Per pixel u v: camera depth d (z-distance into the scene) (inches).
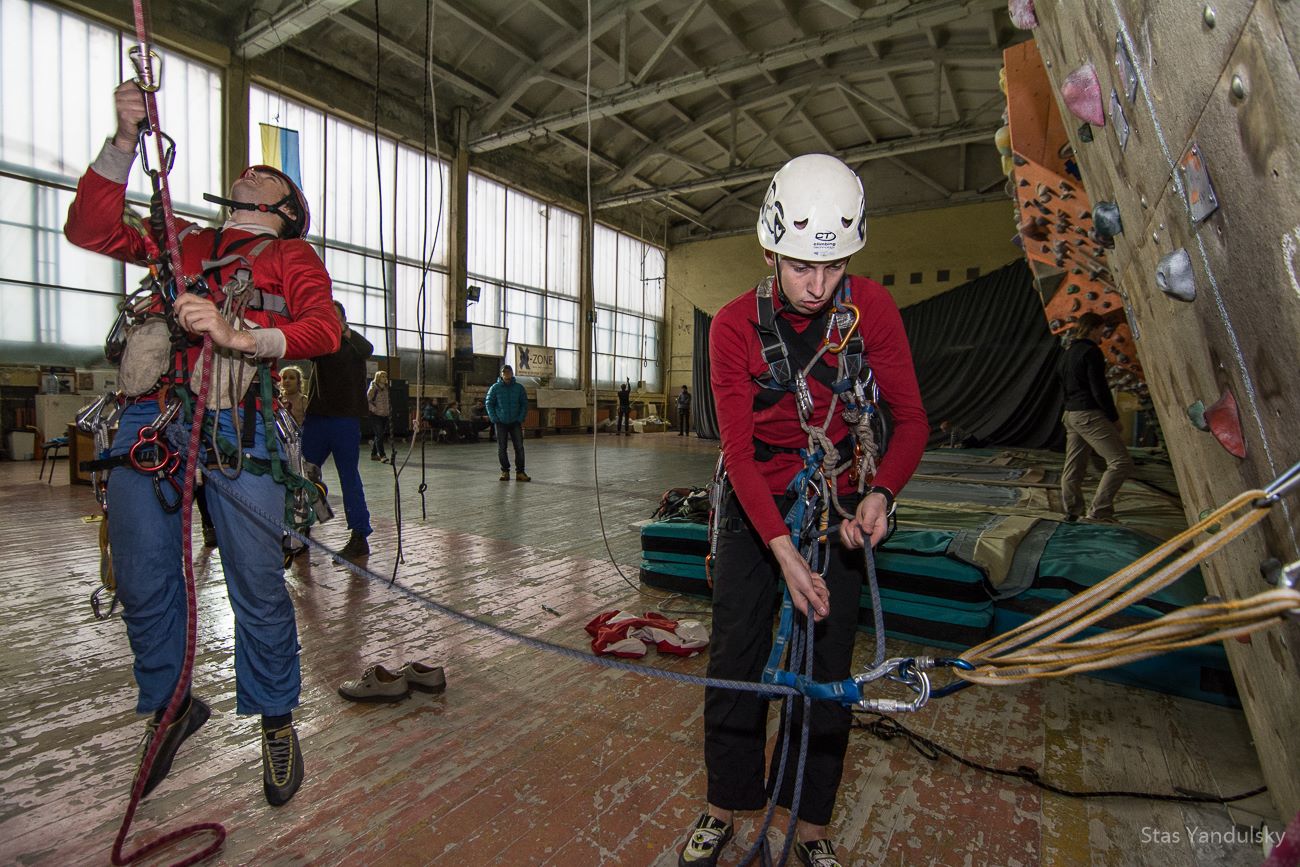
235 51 435.5
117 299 411.5
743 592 54.5
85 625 111.4
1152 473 287.6
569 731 81.0
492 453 485.4
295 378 201.8
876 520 46.5
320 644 106.4
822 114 650.8
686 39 534.9
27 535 175.5
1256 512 22.3
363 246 533.3
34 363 381.1
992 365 572.4
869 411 51.8
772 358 50.1
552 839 61.0
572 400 735.1
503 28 514.0
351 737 78.6
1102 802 66.7
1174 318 40.2
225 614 117.8
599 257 789.9
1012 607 106.3
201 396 51.0
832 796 54.5
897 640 111.4
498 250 665.6
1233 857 58.1
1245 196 25.7
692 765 73.9
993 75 550.0
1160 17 29.0
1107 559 109.3
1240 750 76.7
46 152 380.5
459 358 601.0
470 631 114.2
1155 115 32.9
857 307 49.5
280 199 64.6
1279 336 26.2
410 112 557.9
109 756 72.9
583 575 151.3
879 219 724.0
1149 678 93.0
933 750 76.5
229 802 65.5
